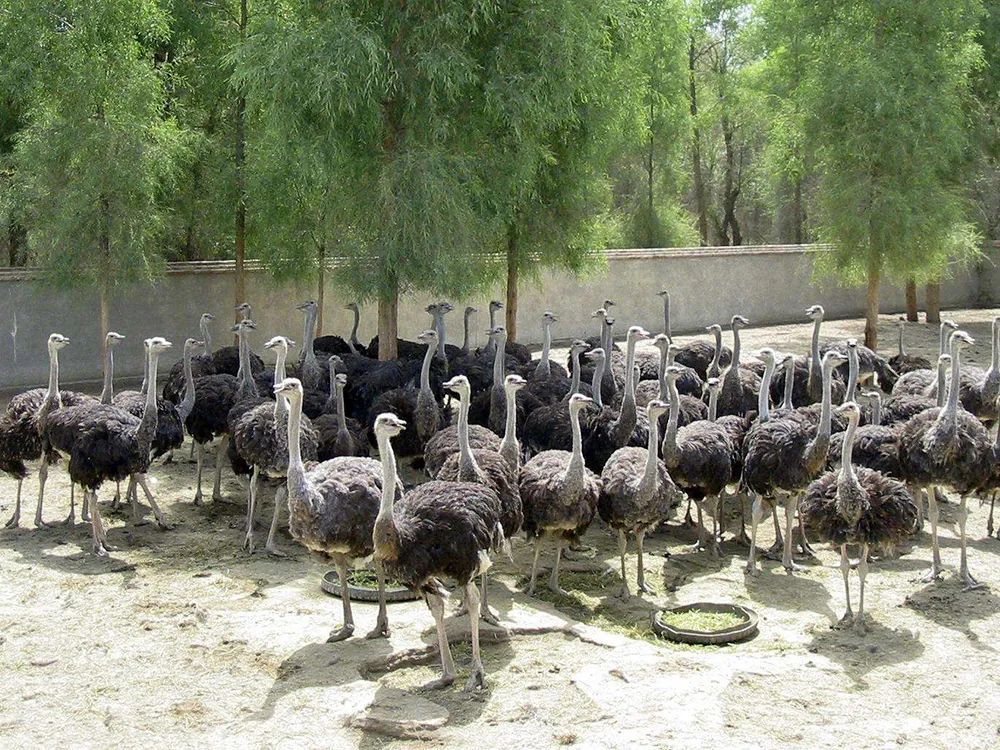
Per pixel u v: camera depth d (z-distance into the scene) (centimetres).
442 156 1388
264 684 733
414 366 1391
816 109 2186
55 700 712
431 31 1382
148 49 1792
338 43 1327
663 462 991
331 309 2289
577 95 1667
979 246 3372
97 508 1013
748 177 4072
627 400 1080
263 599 895
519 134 1430
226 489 1267
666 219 3625
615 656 777
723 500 1150
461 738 660
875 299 2259
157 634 819
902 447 976
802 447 950
